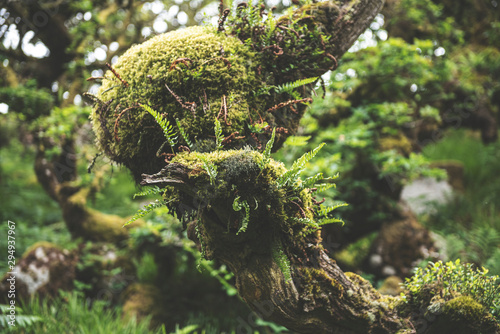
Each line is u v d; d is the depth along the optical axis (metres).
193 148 1.46
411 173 3.78
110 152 1.60
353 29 1.76
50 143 3.94
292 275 1.46
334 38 1.73
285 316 1.46
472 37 4.95
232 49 1.56
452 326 1.57
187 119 1.48
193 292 4.00
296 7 1.96
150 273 4.07
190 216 1.50
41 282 3.65
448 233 4.62
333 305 1.49
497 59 4.50
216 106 1.49
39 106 3.71
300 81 1.52
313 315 1.49
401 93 3.98
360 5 1.76
